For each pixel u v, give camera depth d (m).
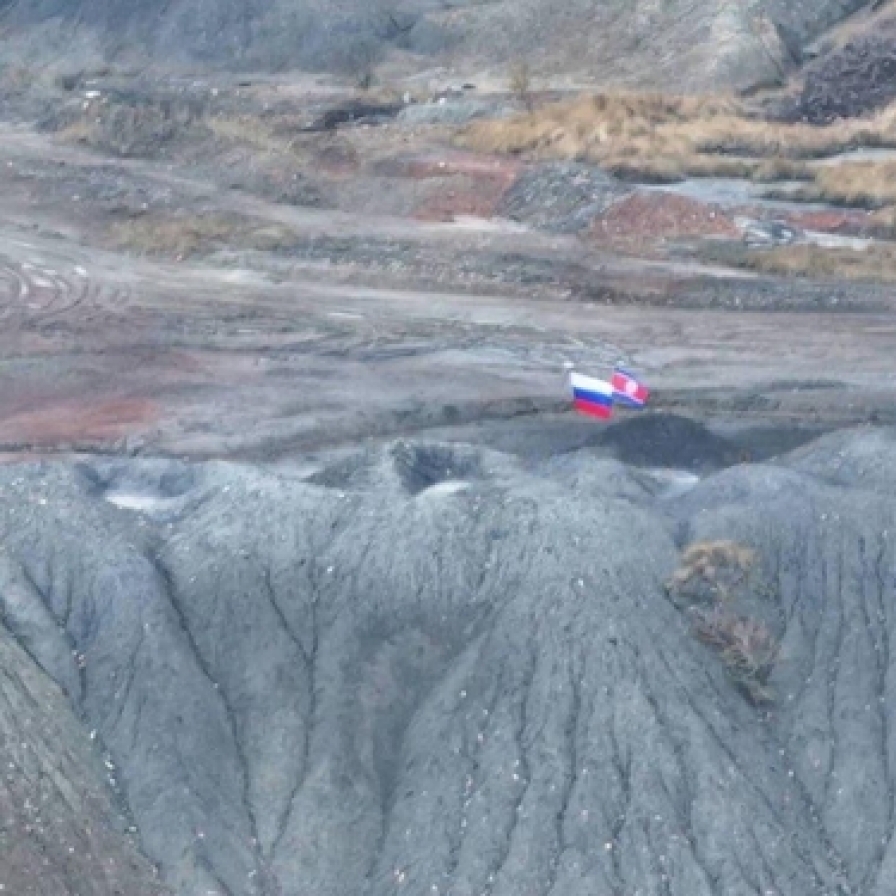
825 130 115.06
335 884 50.19
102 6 143.25
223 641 55.59
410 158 110.44
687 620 54.81
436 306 93.44
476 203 105.19
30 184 112.62
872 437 62.78
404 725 53.84
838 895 49.22
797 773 52.38
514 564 55.78
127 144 118.50
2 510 59.47
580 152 110.62
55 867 49.75
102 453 79.06
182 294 96.38
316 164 111.31
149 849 50.94
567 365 85.38
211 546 57.69
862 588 56.12
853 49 121.94
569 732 51.91
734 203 103.75
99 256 102.38
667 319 90.56
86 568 57.19
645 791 50.31
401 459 62.69
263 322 92.00
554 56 132.75
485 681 53.47
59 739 52.66
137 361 87.56
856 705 53.53
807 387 82.06
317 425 80.50
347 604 55.88
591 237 99.75
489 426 79.62
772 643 54.59
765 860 49.25
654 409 80.31
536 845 49.31
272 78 134.88
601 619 53.88
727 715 52.97
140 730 53.34
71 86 136.25
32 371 86.50
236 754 53.25
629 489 61.97
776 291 91.94
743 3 129.88
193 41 138.75
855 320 89.44
